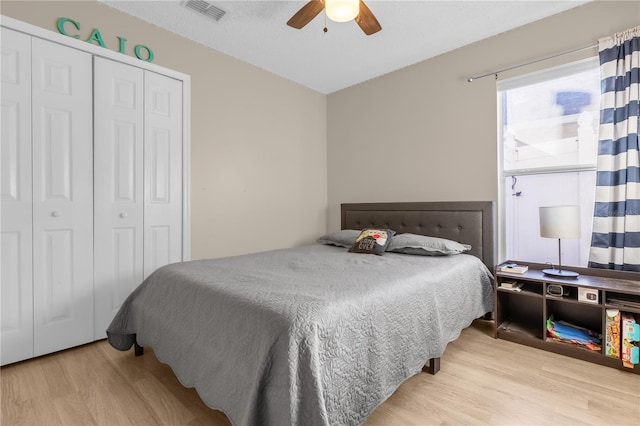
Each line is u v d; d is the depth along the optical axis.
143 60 2.56
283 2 2.35
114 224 2.44
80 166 2.27
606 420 1.47
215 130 3.06
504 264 2.70
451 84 3.05
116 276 2.46
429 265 2.18
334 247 3.23
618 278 2.17
